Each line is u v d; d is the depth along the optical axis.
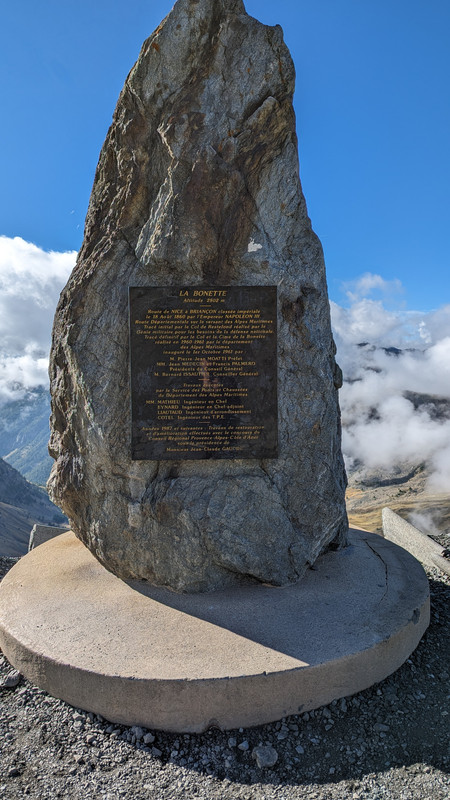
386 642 2.31
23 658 2.32
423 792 1.78
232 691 2.04
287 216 2.82
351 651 2.21
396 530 4.51
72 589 2.79
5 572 3.87
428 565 3.87
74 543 3.50
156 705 2.04
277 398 2.78
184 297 2.73
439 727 2.09
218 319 2.75
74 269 3.05
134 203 2.84
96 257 2.87
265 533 2.77
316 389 2.82
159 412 2.75
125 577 2.90
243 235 2.76
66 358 2.90
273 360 2.77
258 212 2.77
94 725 2.10
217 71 2.67
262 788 1.83
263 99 2.69
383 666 2.32
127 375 2.79
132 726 2.08
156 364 2.75
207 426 2.77
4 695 2.28
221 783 1.85
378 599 2.66
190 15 2.59
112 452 2.77
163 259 2.71
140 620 2.45
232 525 2.73
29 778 1.88
